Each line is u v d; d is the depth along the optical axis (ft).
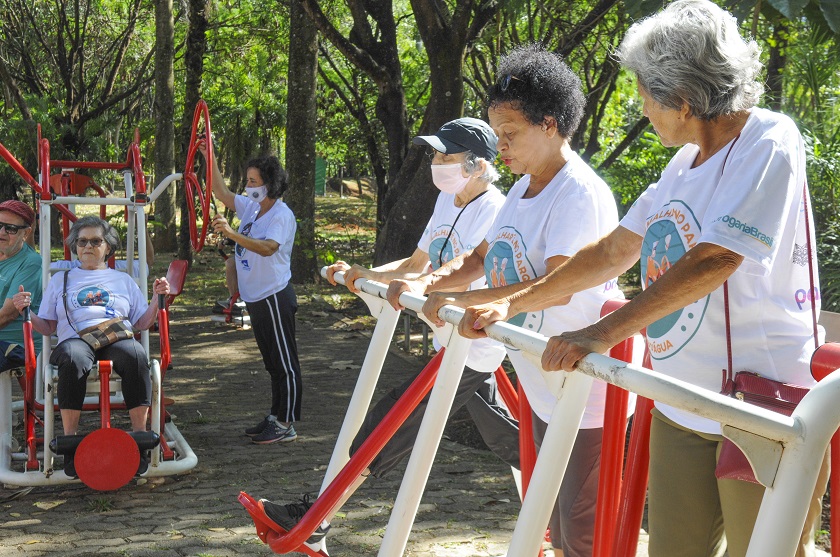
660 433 7.46
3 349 18.10
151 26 84.79
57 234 58.65
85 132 67.51
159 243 61.00
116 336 16.39
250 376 26.61
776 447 4.83
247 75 79.25
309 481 16.70
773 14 19.90
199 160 62.34
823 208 21.59
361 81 58.90
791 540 4.73
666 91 6.68
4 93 74.13
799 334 6.77
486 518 14.37
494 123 9.27
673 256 7.09
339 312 38.42
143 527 14.11
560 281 7.91
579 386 6.49
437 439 8.33
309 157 45.19
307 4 38.14
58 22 71.67
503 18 39.55
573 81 9.14
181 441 18.19
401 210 35.09
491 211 11.73
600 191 9.20
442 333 8.36
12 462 17.15
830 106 23.40
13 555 12.78
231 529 13.96
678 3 6.79
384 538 8.45
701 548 7.39
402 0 71.36
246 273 19.03
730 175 6.54
